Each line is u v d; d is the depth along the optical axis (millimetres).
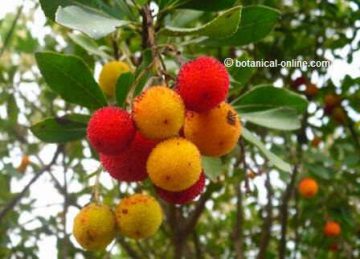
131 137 305
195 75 297
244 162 425
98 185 341
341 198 714
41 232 709
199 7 352
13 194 706
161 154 300
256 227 870
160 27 359
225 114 310
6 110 710
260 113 393
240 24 362
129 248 681
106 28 310
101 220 327
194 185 329
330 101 646
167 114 295
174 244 617
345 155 735
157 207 333
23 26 736
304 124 649
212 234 867
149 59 347
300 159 659
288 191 657
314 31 612
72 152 691
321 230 742
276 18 359
